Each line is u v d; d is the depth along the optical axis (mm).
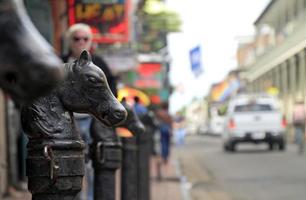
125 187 5371
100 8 10555
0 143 8602
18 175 9898
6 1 1085
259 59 56500
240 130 23172
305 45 37562
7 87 1091
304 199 9305
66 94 2348
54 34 9844
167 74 32844
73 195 2354
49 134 2303
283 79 45219
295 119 21062
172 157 20312
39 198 2328
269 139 23125
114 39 11047
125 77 25172
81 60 2402
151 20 19516
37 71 1079
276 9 47094
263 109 23656
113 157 3877
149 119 7574
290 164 16047
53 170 2279
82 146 2369
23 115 2328
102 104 2377
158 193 9758
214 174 13641
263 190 10523
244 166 15828
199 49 24688
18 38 1082
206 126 62469
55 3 9859
